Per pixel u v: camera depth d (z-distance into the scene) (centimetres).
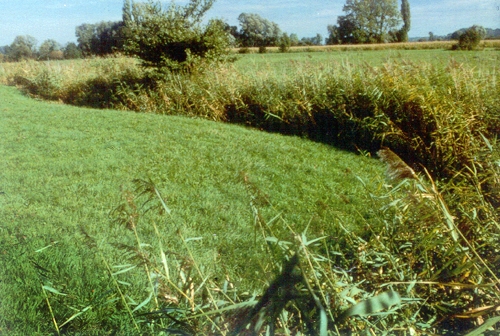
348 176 816
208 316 274
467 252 327
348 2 3972
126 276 411
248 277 407
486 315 321
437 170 930
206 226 566
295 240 264
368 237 450
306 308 253
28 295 384
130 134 1067
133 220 287
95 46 4200
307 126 1218
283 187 738
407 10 3953
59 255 455
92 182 727
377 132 1068
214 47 1758
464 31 2455
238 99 1390
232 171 802
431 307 327
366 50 3612
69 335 343
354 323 266
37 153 905
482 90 978
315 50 4603
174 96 1521
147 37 1759
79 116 1323
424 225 375
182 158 871
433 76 1095
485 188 506
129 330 333
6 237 512
